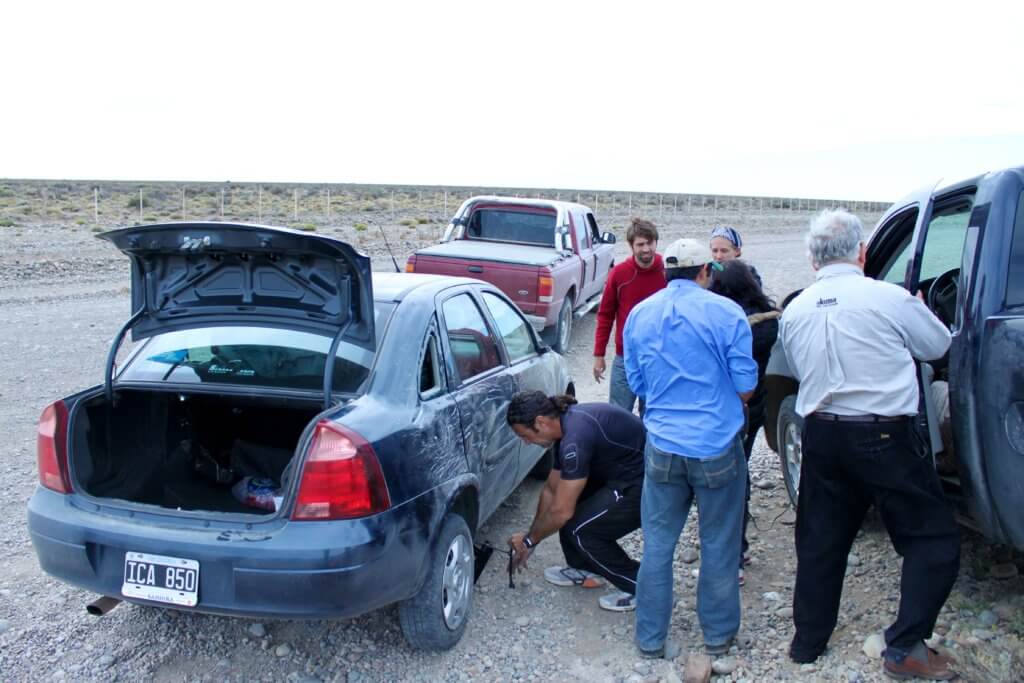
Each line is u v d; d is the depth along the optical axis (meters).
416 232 30.61
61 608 4.45
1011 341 3.46
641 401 5.30
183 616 4.38
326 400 3.59
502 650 4.11
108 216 35.06
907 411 3.51
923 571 3.55
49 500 3.72
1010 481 3.48
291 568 3.31
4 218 30.83
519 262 9.84
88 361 10.03
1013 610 4.10
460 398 4.31
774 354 5.59
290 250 3.56
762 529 5.43
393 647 4.12
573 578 4.79
